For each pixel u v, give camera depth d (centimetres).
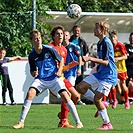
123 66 3919
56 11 5041
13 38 4544
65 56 2650
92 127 2544
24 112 2428
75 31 3991
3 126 2564
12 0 4931
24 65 4234
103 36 2445
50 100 4622
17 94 4228
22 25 4531
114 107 3897
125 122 2858
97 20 4750
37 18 4797
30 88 2423
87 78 2489
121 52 3881
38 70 2439
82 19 4731
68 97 2431
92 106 4053
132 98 4428
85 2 5903
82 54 4038
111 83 2436
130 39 4369
